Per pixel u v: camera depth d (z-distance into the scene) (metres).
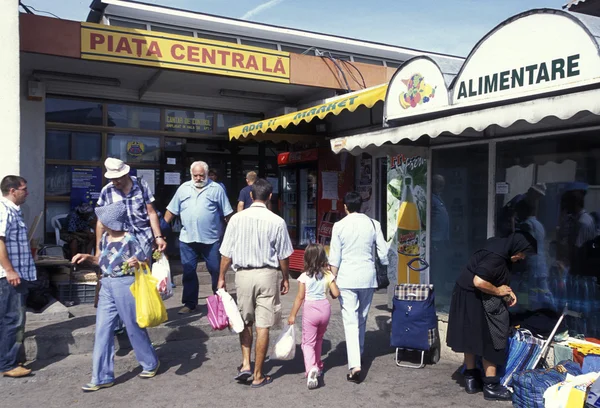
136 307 4.84
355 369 5.03
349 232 5.25
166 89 9.98
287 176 10.63
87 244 8.34
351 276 5.17
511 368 4.71
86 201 9.66
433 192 6.27
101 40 7.94
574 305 4.84
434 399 4.69
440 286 6.20
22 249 5.02
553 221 5.02
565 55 4.07
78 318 6.32
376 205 8.86
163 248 5.56
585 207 4.75
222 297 4.94
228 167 10.98
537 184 5.14
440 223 6.19
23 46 7.50
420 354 5.86
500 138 5.43
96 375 4.84
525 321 5.02
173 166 10.45
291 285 9.48
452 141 5.95
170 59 8.36
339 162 9.31
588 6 5.42
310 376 4.92
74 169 9.59
